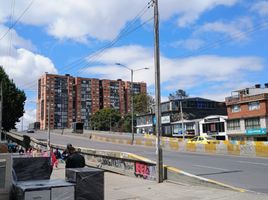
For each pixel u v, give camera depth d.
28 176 9.14
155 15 16.38
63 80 107.19
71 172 8.47
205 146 35.53
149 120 111.19
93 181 8.34
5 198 7.88
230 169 19.80
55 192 7.67
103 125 123.50
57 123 109.19
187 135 91.06
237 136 72.81
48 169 9.44
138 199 11.66
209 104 107.12
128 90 134.88
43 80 95.31
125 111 132.50
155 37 16.30
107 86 128.25
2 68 64.56
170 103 103.62
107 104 127.31
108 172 19.75
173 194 12.16
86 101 119.69
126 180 16.17
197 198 11.26
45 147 45.94
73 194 7.90
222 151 33.09
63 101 111.00
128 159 18.08
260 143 29.20
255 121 68.12
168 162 24.08
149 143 48.50
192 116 101.44
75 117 115.00
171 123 100.25
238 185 14.23
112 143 56.62
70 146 11.35
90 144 53.62
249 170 19.22
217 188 12.91
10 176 8.00
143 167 16.73
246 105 70.31
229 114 75.31
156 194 12.36
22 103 67.44
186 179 14.21
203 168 20.45
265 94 66.25
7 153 8.09
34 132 101.75
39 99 97.38
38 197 7.46
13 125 67.38
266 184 14.41
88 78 121.31
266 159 25.92
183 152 34.97
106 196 12.27
